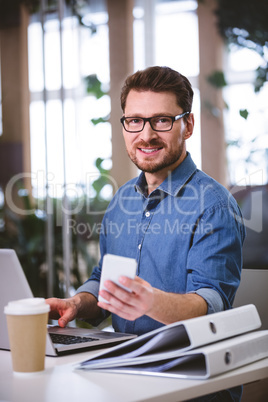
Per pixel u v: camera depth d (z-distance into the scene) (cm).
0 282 109
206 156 265
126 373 95
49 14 326
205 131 267
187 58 279
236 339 100
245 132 257
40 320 96
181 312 111
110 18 308
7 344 116
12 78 339
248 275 159
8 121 339
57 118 324
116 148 307
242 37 263
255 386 145
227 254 136
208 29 272
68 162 320
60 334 127
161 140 150
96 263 308
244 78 261
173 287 145
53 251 319
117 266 95
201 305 117
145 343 98
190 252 139
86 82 316
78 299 145
